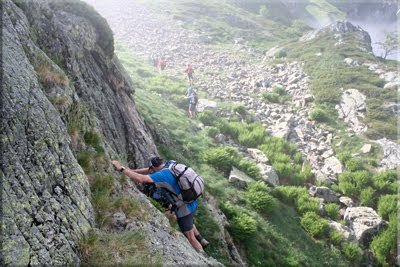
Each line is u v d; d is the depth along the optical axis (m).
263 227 14.17
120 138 10.43
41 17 8.52
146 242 5.00
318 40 46.44
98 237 4.65
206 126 22.98
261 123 26.58
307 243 15.07
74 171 5.19
